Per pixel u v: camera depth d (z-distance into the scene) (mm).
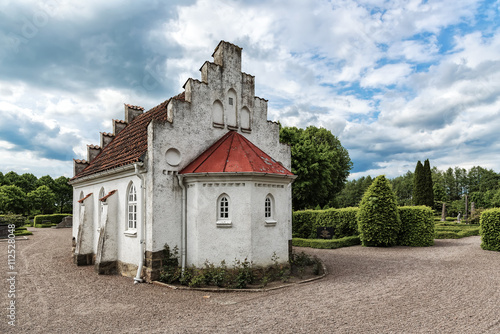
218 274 12289
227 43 16719
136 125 21703
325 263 17234
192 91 15117
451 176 105688
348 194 95375
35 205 67188
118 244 15914
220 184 13641
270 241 14211
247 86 17547
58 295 11578
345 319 8508
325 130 56406
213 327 8117
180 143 14570
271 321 8453
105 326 8391
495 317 8500
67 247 25906
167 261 13672
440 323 8133
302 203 43781
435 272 14219
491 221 20797
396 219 23266
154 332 7895
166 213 13867
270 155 18453
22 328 8336
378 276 13766
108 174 16828
